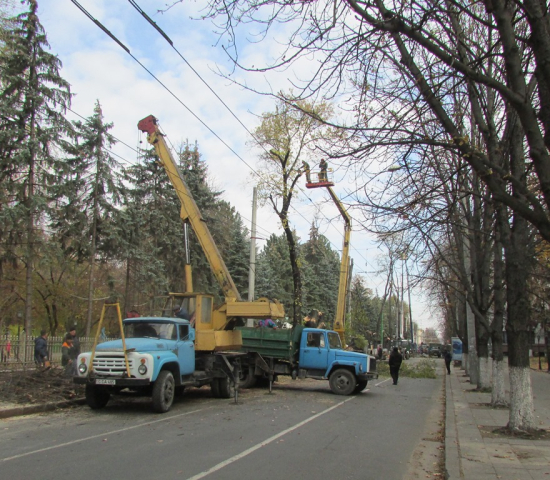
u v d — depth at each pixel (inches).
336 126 270.1
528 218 222.5
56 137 955.3
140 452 314.8
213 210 1396.4
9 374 564.7
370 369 753.6
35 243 954.1
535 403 656.4
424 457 344.2
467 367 1338.6
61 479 253.0
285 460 309.4
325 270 2443.4
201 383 594.2
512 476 274.7
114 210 1131.9
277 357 754.8
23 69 940.6
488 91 421.4
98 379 461.7
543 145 209.3
